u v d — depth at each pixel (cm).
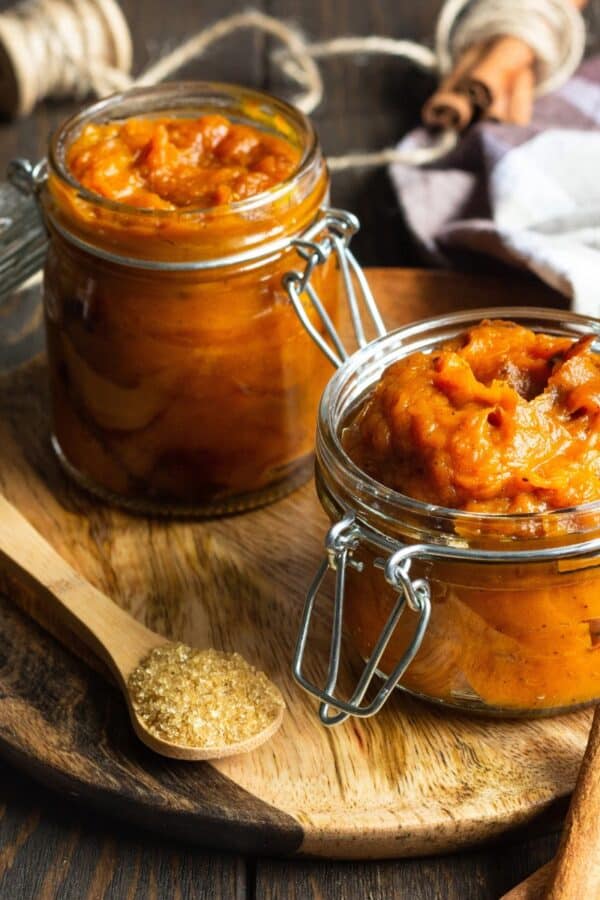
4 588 64
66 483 69
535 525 55
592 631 57
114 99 68
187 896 57
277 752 59
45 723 59
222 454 66
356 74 92
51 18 87
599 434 57
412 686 59
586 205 77
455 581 56
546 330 62
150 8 96
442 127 86
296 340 65
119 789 57
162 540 67
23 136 88
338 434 60
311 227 64
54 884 58
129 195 64
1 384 73
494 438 57
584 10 93
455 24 94
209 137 67
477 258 78
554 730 59
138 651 61
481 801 57
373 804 57
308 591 60
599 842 54
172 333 63
